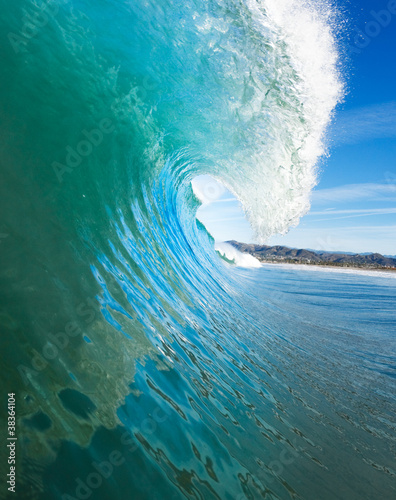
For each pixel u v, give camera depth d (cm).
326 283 2888
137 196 565
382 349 748
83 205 357
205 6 436
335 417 375
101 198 409
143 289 395
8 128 288
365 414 402
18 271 233
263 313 872
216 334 480
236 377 375
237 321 636
